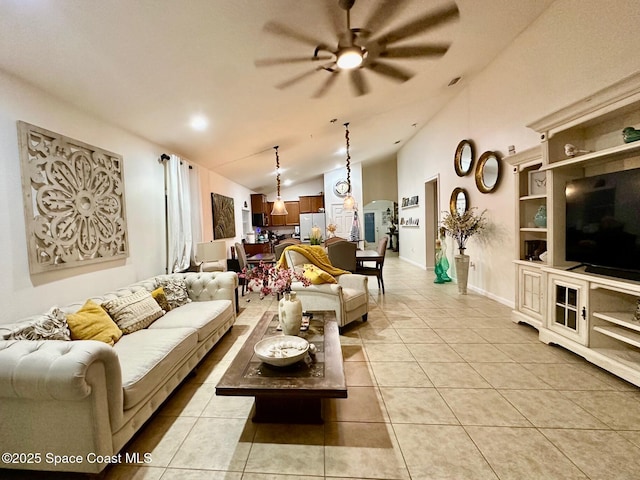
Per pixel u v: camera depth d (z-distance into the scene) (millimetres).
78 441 1400
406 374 2357
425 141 6949
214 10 1971
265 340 2020
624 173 2156
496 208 4230
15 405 1409
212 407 2033
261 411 1856
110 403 1464
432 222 7102
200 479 1447
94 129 2803
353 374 2381
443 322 3496
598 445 1577
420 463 1500
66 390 1297
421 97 4945
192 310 2879
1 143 1961
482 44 3602
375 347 2865
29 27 1708
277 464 1522
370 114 5113
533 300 3152
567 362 2469
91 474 1428
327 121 4852
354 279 3689
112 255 2969
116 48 2062
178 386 2303
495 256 4301
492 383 2193
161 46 2164
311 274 3236
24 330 1654
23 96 2105
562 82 2971
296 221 9969
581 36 2744
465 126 5000
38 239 2174
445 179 5871
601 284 2240
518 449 1567
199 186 5027
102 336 2021
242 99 3270
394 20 2502
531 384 2164
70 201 2463
